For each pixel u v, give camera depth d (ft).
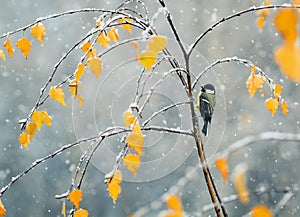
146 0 65.67
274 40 57.82
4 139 70.33
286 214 30.71
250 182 48.67
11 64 75.20
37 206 65.98
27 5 80.48
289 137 6.18
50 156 10.91
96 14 76.38
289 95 53.47
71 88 11.02
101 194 63.87
